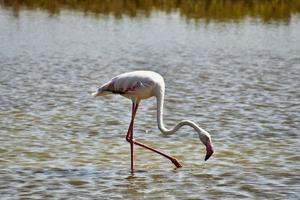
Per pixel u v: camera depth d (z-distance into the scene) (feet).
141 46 106.11
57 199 32.76
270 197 33.55
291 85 71.87
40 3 164.76
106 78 75.00
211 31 128.16
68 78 73.77
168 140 46.03
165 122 51.88
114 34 119.96
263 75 79.25
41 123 50.21
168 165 39.73
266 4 170.71
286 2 174.19
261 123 51.72
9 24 128.67
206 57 95.55
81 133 47.32
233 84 71.72
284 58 96.73
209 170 38.63
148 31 125.49
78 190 34.37
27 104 57.72
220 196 33.76
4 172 37.24
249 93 65.98
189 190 34.78
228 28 133.39
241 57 96.53
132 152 38.96
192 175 37.60
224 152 42.73
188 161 40.60
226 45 110.01
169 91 66.13
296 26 139.64
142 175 37.47
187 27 132.98
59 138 45.65
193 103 59.88
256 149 43.52
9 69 78.89
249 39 118.52
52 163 39.37
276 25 140.46
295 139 46.50
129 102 59.77
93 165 39.27
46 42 106.83
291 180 36.60
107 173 37.68
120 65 85.81
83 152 42.11
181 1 172.76
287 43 114.83
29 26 127.03
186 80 74.02
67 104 58.23
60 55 93.15
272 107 58.59
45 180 35.94
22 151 41.91
